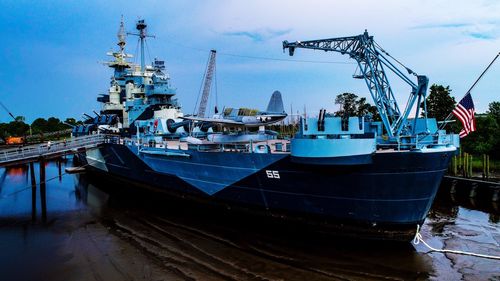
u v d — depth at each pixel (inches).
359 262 569.6
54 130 4301.2
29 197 1202.6
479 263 565.6
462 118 639.1
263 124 1008.2
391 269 545.0
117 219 872.3
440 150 556.7
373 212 596.1
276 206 709.3
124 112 1679.4
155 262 596.4
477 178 1162.0
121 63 1881.2
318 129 608.1
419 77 633.6
